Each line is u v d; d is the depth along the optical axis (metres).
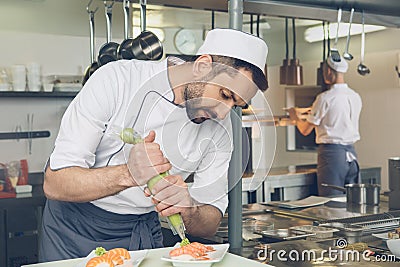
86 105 1.63
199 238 2.06
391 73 4.91
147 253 1.53
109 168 1.55
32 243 3.43
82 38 4.07
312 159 5.54
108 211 1.77
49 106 3.92
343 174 4.51
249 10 2.09
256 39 1.48
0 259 3.34
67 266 1.42
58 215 1.80
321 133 4.58
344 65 4.53
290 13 2.24
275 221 2.33
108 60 2.57
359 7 2.38
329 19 2.53
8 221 3.36
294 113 5.22
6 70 3.76
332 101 4.50
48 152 3.93
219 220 1.77
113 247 1.77
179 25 4.64
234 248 1.72
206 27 4.78
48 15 3.92
